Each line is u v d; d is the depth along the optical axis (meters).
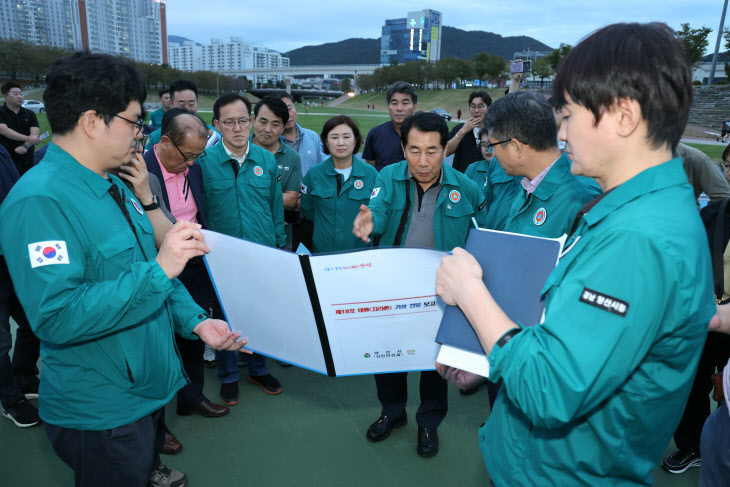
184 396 2.47
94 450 1.29
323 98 124.44
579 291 0.71
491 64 74.69
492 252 0.99
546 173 1.58
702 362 2.07
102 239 1.17
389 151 4.01
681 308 0.67
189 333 1.52
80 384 1.24
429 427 2.24
